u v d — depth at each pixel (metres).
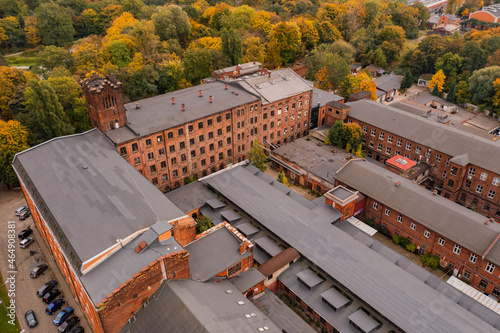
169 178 83.81
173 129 79.75
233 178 81.81
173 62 121.25
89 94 73.56
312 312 56.38
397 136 94.75
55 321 57.50
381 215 75.44
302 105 104.50
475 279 62.94
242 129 92.88
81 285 47.34
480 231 63.00
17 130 87.94
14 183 91.75
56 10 163.62
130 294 46.00
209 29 158.50
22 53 163.75
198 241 58.75
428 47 152.38
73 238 51.47
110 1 191.88
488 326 49.16
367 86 123.19
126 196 59.94
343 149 96.69
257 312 49.19
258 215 70.56
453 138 87.50
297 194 80.75
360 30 176.88
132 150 75.12
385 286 54.91
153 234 50.91
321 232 65.81
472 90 131.38
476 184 82.25
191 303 46.22
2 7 175.50
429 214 68.44
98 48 132.62
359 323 50.59
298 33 147.75
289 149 97.12
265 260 63.03
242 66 118.19
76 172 64.81
